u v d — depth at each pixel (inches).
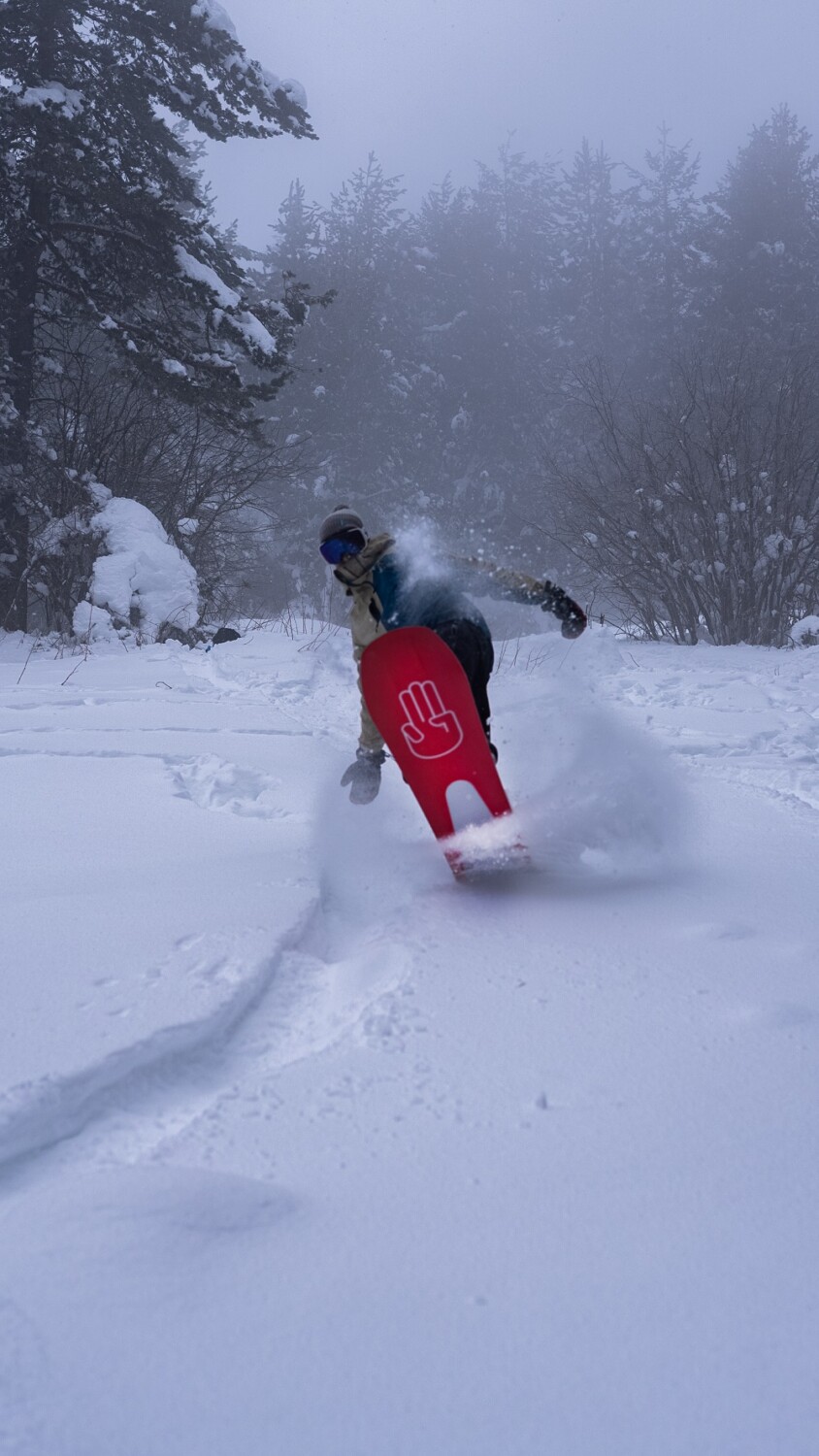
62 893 145.7
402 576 176.7
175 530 756.6
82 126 735.7
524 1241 69.5
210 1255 66.9
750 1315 62.4
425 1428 54.1
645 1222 71.7
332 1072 93.7
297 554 1656.0
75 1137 85.5
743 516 693.9
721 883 151.1
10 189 746.8
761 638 687.1
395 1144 81.7
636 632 752.3
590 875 155.9
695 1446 53.1
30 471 714.2
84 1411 54.9
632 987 111.9
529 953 122.0
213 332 760.3
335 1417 54.7
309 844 173.9
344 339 1812.3
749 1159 79.3
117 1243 67.1
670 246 2128.4
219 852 168.2
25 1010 102.7
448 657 156.9
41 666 497.7
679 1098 88.6
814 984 112.7
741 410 748.0
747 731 293.9
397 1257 67.7
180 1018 100.0
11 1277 64.4
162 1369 57.7
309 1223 71.3
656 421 851.4
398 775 230.1
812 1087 90.1
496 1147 81.2
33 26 747.4
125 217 743.7
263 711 332.8
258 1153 80.7
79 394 758.5
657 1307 63.2
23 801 205.5
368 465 1806.1
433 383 1972.2
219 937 124.2
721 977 114.4
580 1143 81.7
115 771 234.7
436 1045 98.6
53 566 690.2
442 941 126.2
